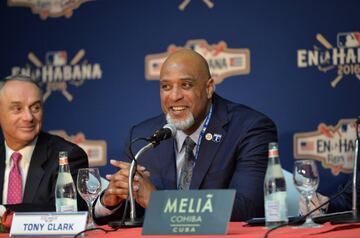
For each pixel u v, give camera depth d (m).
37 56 12.80
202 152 8.63
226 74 11.79
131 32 12.31
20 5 12.89
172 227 5.79
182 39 12.05
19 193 9.52
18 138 9.52
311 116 11.42
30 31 12.85
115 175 7.66
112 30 12.42
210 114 8.84
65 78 12.63
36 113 9.64
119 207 7.87
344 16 11.33
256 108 11.64
